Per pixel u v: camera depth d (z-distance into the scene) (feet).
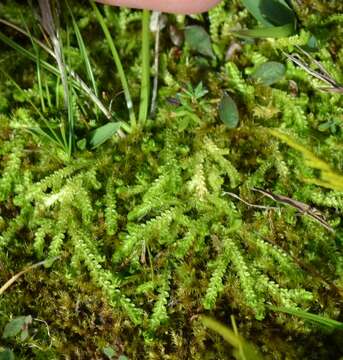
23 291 0.60
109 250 0.61
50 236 0.62
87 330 0.59
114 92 0.67
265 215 0.62
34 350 0.58
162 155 0.64
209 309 0.59
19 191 0.63
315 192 0.62
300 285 0.59
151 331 0.57
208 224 0.62
